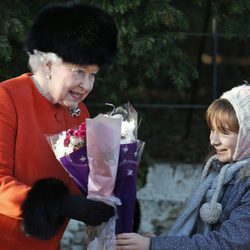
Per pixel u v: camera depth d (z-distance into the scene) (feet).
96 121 19.47
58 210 19.84
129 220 20.77
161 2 32.12
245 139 21.75
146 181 35.55
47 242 22.07
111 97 34.76
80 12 20.61
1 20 30.50
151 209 35.04
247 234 21.04
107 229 20.66
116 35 21.11
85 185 20.40
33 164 21.45
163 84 47.16
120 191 20.34
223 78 47.88
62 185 20.25
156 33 32.58
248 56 48.91
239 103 21.71
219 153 22.40
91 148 19.66
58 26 20.42
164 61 33.30
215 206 21.85
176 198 35.09
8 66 32.04
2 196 20.48
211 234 21.52
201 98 46.50
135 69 35.94
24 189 20.38
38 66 21.39
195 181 35.53
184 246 21.33
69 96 21.17
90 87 21.07
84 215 19.72
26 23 31.45
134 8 31.37
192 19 46.88
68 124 22.84
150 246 21.29
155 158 37.42
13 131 21.22
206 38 44.19
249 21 34.40
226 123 21.79
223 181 22.08
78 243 34.17
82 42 20.24
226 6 34.40
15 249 21.74
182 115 45.29
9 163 21.08
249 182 21.71
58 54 20.35
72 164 20.21
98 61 20.54
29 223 19.98
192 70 34.35
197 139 40.37
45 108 22.00
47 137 20.83
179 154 37.88
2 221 21.45
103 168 19.80
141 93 45.96
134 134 20.81
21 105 21.49
